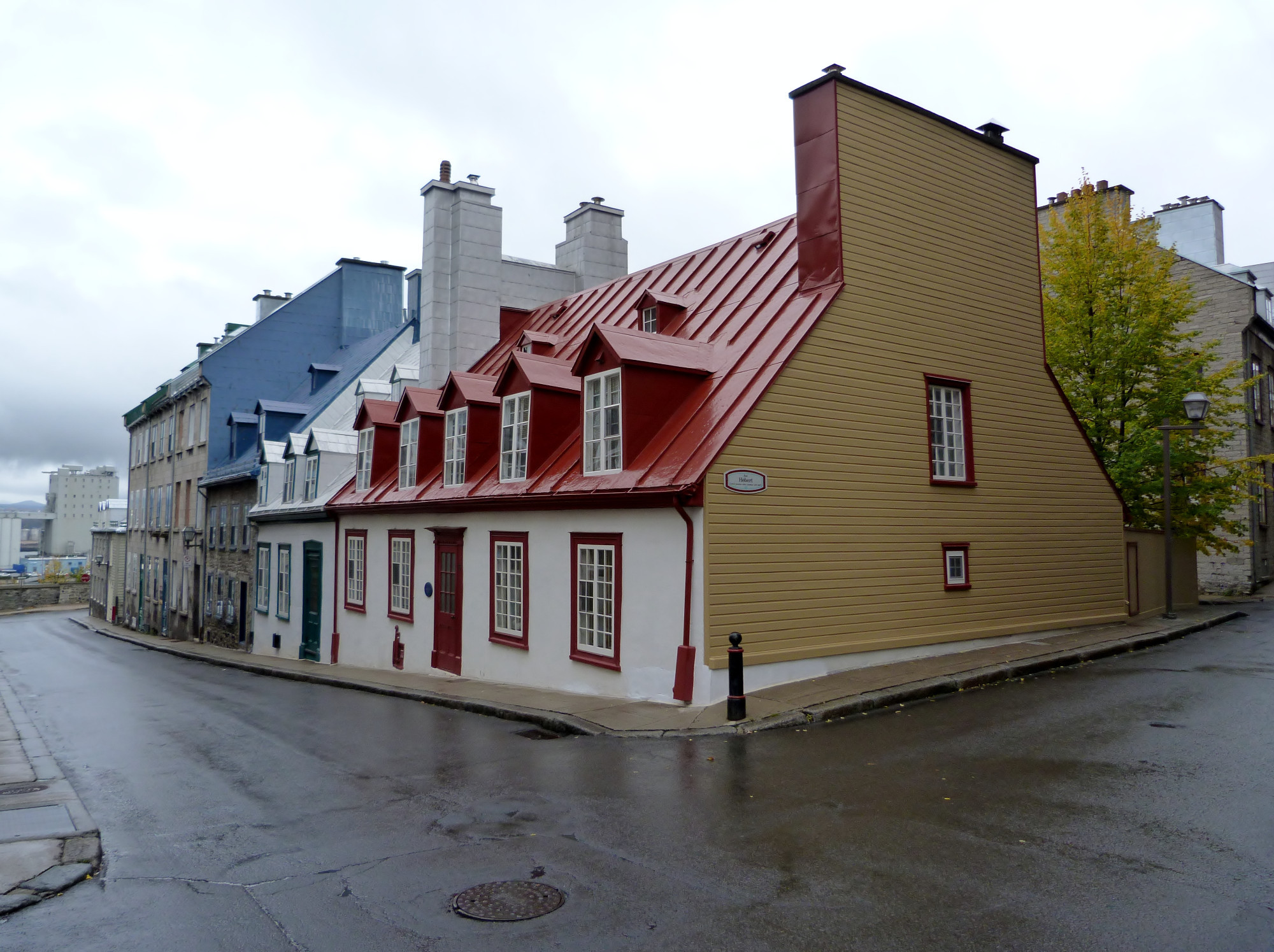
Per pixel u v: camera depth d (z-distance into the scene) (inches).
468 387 681.0
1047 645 553.6
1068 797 270.8
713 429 466.6
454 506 655.8
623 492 474.9
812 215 537.0
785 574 469.7
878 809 267.0
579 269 1018.1
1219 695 407.5
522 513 585.6
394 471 823.7
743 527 455.2
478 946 186.1
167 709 558.3
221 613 1269.7
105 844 262.2
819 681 460.1
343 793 313.6
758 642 455.8
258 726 471.2
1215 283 1035.3
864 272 527.8
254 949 188.1
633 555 485.4
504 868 231.1
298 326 1465.3
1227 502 800.3
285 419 1186.0
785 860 229.3
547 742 389.4
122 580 2046.0
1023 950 177.5
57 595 2815.0
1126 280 805.9
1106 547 668.1
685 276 708.7
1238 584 995.3
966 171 599.5
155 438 1776.6
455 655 660.7
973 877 213.2
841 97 530.0
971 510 572.4
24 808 298.4
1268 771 288.4
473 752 376.5
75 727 495.8
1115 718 371.9
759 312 556.1
